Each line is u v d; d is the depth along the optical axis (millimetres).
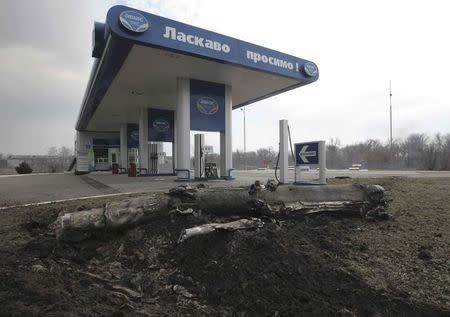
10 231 5555
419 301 3658
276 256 4332
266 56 14922
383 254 4711
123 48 12070
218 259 4312
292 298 3688
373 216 6090
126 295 3748
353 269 4238
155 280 4113
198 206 5223
